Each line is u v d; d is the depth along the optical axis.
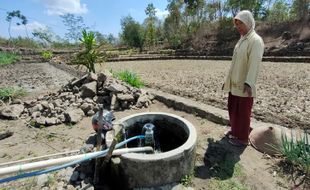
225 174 3.08
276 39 24.23
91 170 3.06
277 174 3.04
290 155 3.15
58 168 2.47
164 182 2.85
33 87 8.77
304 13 25.36
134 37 37.34
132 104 5.70
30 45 31.33
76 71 12.05
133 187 2.86
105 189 2.99
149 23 39.62
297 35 22.94
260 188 2.82
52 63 17.80
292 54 18.92
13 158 3.55
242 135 3.63
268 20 30.05
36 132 4.41
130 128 3.64
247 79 3.22
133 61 21.53
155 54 27.14
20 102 5.89
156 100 6.16
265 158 3.36
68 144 3.92
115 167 2.95
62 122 4.79
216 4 33.69
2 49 24.55
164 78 11.03
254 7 30.25
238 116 3.58
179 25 36.50
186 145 2.94
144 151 3.04
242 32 3.37
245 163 3.25
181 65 17.08
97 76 6.28
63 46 32.41
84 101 5.44
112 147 2.66
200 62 18.81
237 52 3.43
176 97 5.92
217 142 3.81
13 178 2.27
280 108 5.57
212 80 10.02
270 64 15.60
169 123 3.70
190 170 3.03
